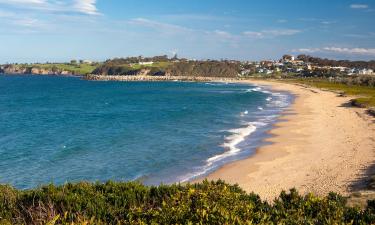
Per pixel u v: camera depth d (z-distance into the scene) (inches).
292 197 361.1
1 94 4382.4
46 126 1897.1
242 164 1064.8
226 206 305.3
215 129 1713.8
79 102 3412.9
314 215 329.4
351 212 323.3
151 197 385.1
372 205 377.4
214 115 2277.3
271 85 6358.3
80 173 1010.7
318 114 2208.4
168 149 1293.1
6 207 357.1
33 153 1257.4
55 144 1409.9
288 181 884.0
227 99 3582.7
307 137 1456.7
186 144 1370.6
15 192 396.2
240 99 3560.5
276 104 2967.5
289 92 4463.6
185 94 4402.1
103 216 329.7
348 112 2251.5
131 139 1493.6
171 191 385.7
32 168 1066.7
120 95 4308.6
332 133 1528.1
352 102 2723.9
